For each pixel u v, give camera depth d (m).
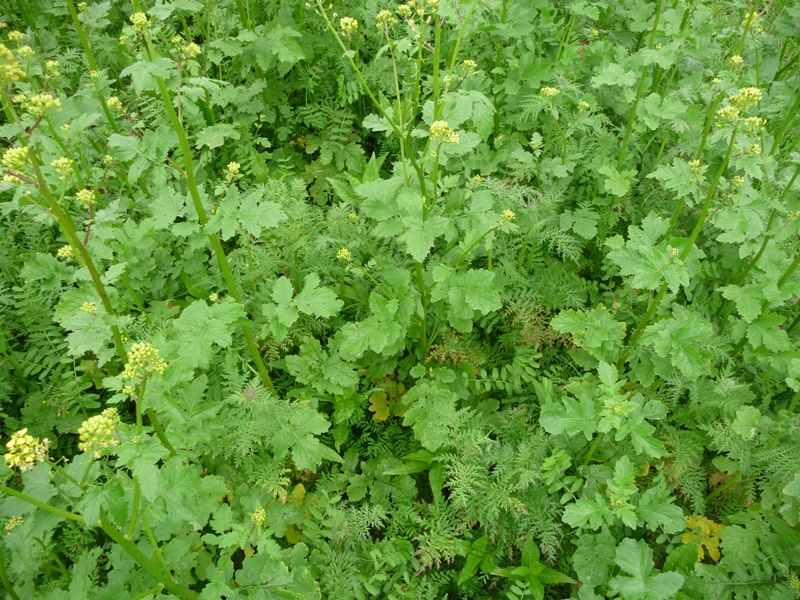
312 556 0.84
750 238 0.88
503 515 0.88
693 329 0.85
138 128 1.08
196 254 1.05
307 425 0.83
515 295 1.02
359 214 1.04
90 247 0.69
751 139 0.79
